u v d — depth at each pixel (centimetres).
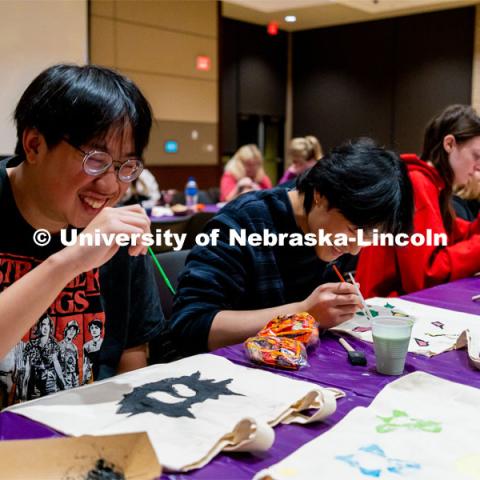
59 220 117
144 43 611
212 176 696
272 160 888
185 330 143
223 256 150
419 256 211
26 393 119
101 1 570
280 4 670
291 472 76
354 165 134
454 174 232
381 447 83
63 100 102
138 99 108
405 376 108
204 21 664
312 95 873
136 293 140
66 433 85
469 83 729
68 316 125
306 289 165
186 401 96
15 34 484
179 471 77
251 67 832
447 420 93
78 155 104
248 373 110
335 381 112
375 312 159
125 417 90
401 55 781
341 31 832
